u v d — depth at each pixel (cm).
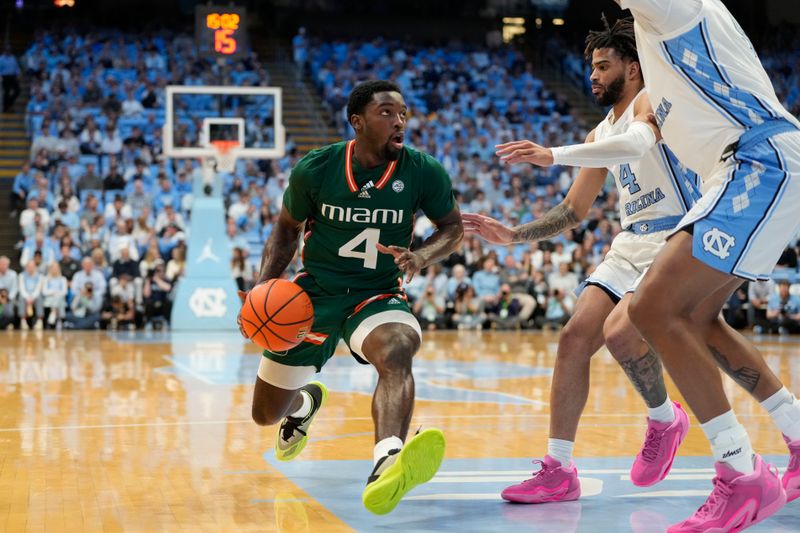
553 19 2548
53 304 1404
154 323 1429
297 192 354
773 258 304
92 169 1622
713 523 298
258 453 450
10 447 463
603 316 367
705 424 302
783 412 344
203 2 2391
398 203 351
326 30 2433
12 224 1625
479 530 309
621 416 594
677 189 366
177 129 1425
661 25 298
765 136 299
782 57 2302
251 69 2041
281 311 343
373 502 296
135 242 1477
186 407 615
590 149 332
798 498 365
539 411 612
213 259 1398
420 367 918
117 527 309
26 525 311
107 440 484
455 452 459
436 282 1513
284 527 310
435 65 2219
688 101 307
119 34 2189
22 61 2095
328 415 586
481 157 1900
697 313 338
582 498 363
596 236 1620
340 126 1992
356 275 360
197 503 345
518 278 1521
